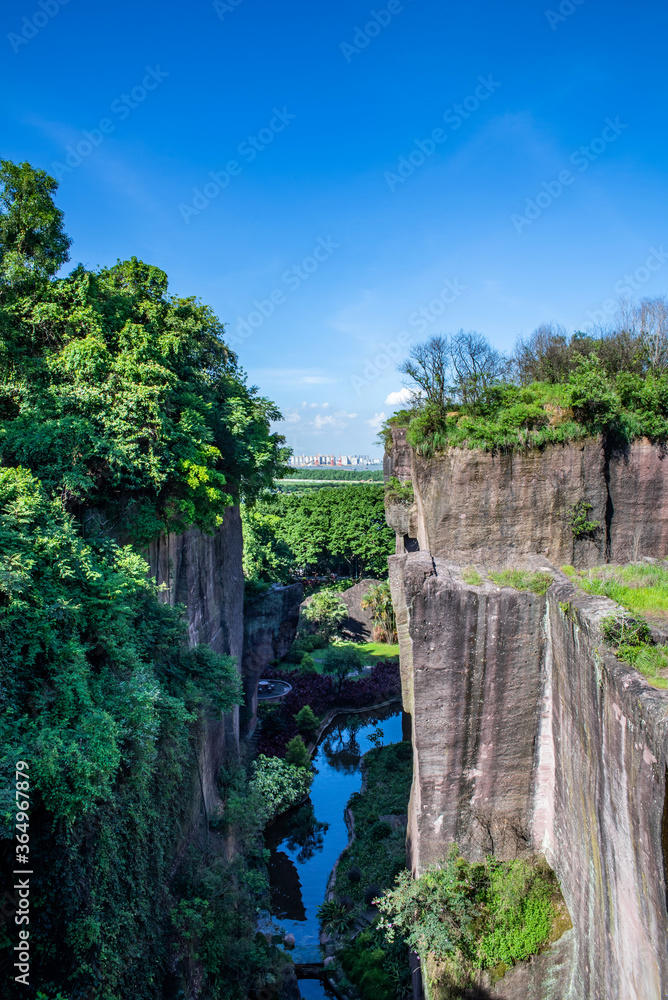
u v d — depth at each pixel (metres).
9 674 14.79
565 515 23.41
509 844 18.86
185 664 25.44
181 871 21.72
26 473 18.23
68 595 16.98
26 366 23.81
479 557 23.56
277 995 24.02
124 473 23.06
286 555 62.94
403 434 39.16
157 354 25.61
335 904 29.69
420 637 18.27
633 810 12.76
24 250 27.16
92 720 15.24
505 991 17.58
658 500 24.30
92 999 14.38
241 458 32.19
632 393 24.27
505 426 23.19
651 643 14.38
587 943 16.09
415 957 22.00
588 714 15.23
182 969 19.17
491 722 18.50
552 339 33.47
